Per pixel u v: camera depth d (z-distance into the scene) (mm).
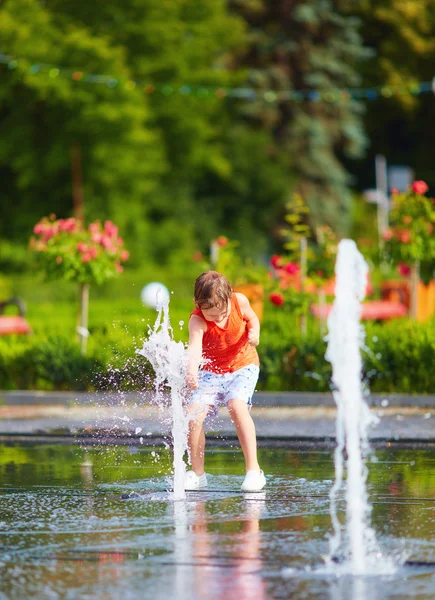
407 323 17094
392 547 6625
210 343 8695
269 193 56750
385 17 60344
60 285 43250
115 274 17812
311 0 55156
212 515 7723
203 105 54406
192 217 56844
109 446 11828
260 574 5992
